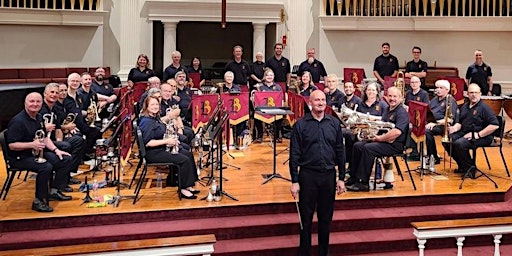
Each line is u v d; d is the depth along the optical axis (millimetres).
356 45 11281
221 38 12445
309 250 4375
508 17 10852
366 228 5027
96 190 5469
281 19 10938
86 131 6305
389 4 10961
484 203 5492
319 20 11164
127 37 10641
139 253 3301
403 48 11312
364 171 5457
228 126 6766
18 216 4598
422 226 3619
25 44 10453
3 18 10055
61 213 4699
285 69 9211
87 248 3309
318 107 4293
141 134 5066
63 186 5195
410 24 11008
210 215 4980
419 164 6875
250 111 8281
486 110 6082
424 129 5832
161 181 5699
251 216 5039
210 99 6566
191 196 5230
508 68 11328
